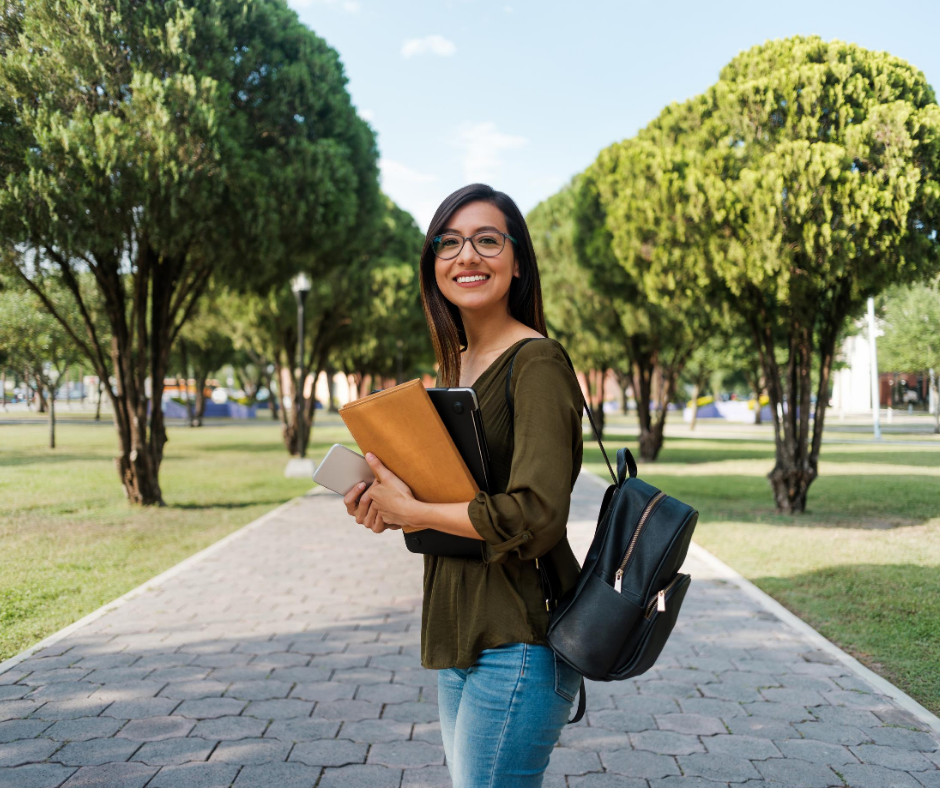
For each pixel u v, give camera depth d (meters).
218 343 32.84
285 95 9.31
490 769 1.32
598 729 3.32
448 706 1.47
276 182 8.93
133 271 9.26
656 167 9.24
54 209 7.16
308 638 4.53
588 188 15.37
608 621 1.27
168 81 7.55
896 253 7.82
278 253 9.09
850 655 4.31
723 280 9.08
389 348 28.38
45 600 5.34
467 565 1.40
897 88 8.25
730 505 10.57
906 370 24.52
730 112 8.87
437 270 1.52
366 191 11.80
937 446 21.53
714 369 32.75
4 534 7.72
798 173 7.86
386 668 4.01
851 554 7.15
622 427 38.22
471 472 1.31
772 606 5.36
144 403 9.80
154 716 3.34
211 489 12.40
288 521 9.23
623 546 1.33
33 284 8.39
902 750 3.10
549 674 1.33
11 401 33.84
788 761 3.01
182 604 5.28
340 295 18.09
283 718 3.35
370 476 1.39
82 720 3.28
